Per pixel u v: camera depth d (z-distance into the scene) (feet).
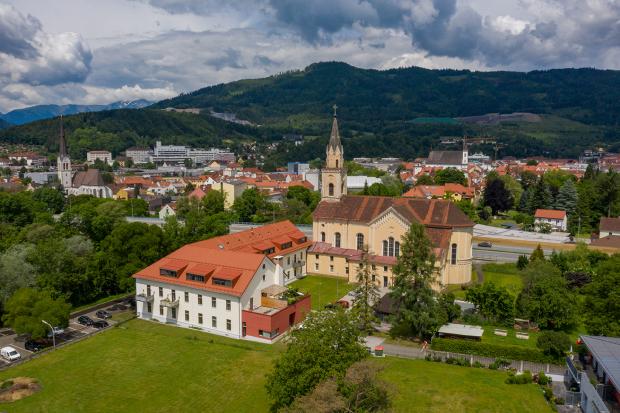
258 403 207.51
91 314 315.58
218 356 252.42
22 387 219.20
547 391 207.31
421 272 267.18
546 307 276.82
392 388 173.88
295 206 651.25
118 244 355.77
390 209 366.63
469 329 266.98
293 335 196.24
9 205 538.06
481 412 196.75
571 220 588.09
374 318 284.20
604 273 261.85
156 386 222.48
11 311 268.82
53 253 332.60
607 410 171.73
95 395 215.10
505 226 622.13
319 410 151.53
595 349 199.00
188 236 416.26
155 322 303.07
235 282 281.13
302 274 400.26
